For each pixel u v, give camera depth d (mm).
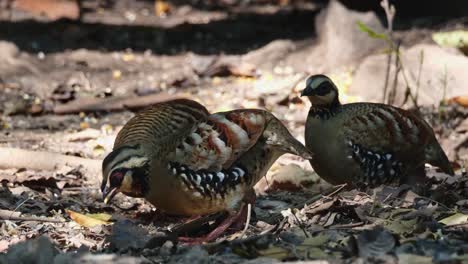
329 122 11477
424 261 8250
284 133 10297
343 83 17688
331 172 11656
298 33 22484
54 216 10867
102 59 20156
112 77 19000
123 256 8750
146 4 25484
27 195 11609
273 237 9383
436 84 16891
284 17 23891
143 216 11023
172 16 24250
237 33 22438
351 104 11688
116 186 9547
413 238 8969
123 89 18281
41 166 13039
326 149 11508
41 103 17188
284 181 12281
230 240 9312
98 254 8734
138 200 11781
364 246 8617
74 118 16625
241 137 9992
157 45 21500
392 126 11547
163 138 9914
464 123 15719
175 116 10211
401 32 20688
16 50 19688
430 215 9758
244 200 10258
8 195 11484
